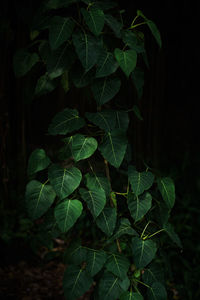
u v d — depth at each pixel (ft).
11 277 7.70
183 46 14.29
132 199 4.58
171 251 8.37
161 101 11.98
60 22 4.30
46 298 7.25
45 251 8.66
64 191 4.36
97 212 4.40
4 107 9.17
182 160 14.23
